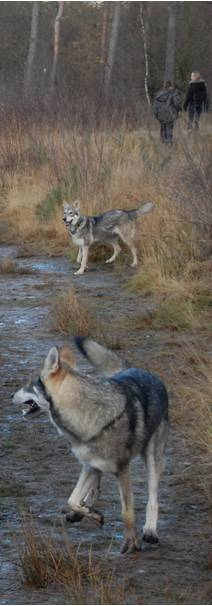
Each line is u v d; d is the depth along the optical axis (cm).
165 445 582
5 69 4784
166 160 1641
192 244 1337
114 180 1738
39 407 551
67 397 537
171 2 3472
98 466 543
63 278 1425
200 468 678
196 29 4475
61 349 574
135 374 582
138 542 548
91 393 540
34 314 1190
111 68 3550
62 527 574
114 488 654
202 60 4356
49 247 1653
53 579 509
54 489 644
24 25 5181
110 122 2192
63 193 1784
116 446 540
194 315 1122
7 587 502
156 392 577
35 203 1898
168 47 3497
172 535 571
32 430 771
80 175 1820
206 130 1978
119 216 1476
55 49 4003
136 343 1034
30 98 2411
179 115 2264
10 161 2180
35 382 548
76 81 3528
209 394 806
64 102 2277
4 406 830
